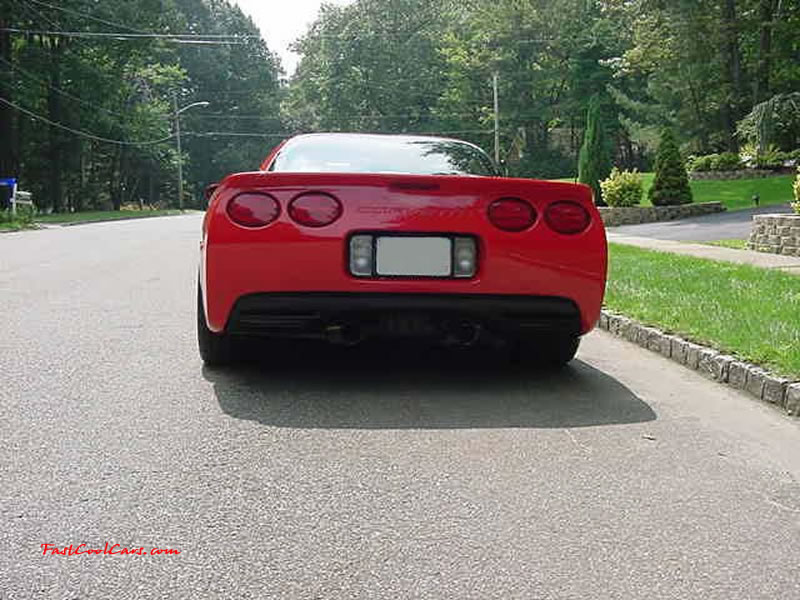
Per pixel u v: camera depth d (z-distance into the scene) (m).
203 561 2.61
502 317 4.68
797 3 32.00
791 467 3.58
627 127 54.69
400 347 6.04
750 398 4.76
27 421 4.07
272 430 3.96
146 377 5.00
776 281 8.65
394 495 3.17
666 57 34.94
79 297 8.44
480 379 5.11
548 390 4.86
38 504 3.04
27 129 44.12
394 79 65.12
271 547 2.71
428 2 66.75
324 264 4.49
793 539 2.83
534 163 58.56
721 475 3.46
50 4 39.56
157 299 8.34
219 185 4.96
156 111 57.91
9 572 2.53
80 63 42.75
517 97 56.56
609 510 3.05
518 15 55.38
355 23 65.62
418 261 4.54
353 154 5.46
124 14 42.97
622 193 24.12
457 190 4.57
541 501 3.13
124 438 3.82
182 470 3.41
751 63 33.97
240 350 5.16
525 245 4.61
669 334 6.02
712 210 24.06
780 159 31.62
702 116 37.22
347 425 4.06
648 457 3.66
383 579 2.50
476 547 2.73
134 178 65.12
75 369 5.19
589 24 54.56
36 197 49.44
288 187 4.50
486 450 3.71
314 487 3.24
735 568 2.61
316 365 5.39
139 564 2.59
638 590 2.46
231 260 4.50
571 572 2.56
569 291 4.70
